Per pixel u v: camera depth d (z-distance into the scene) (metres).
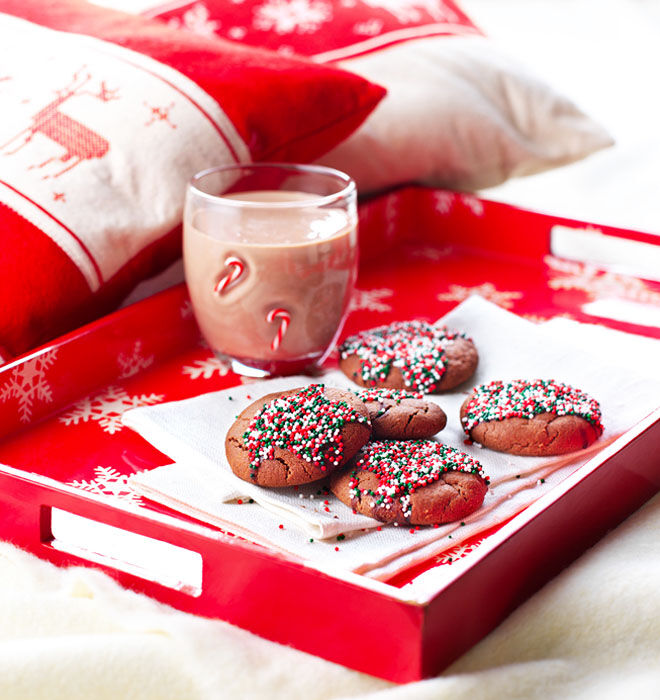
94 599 0.88
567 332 1.08
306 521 0.88
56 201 1.01
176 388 1.02
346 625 0.84
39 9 1.11
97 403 1.00
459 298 1.13
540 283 1.15
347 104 1.11
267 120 1.08
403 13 1.29
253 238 0.99
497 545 0.85
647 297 1.13
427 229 1.22
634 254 1.33
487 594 0.86
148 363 1.04
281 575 0.85
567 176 1.48
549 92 1.31
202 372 1.04
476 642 0.86
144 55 1.08
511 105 1.30
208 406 0.97
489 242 1.20
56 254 1.00
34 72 1.06
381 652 0.84
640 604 0.87
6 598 0.88
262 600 0.86
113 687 0.84
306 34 1.24
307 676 0.85
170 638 0.86
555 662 0.85
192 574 0.89
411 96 1.24
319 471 0.90
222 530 0.89
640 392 0.99
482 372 1.01
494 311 1.06
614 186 1.45
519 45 1.82
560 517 0.89
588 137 1.31
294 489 0.91
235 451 0.91
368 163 1.21
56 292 1.00
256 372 1.03
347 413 0.91
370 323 1.09
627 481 0.94
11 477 0.90
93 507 0.88
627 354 1.05
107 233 1.02
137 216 1.03
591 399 0.96
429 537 0.88
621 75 1.76
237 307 1.00
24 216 1.00
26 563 0.90
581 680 0.85
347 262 1.01
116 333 1.02
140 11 1.22
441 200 1.21
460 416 0.96
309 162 1.13
